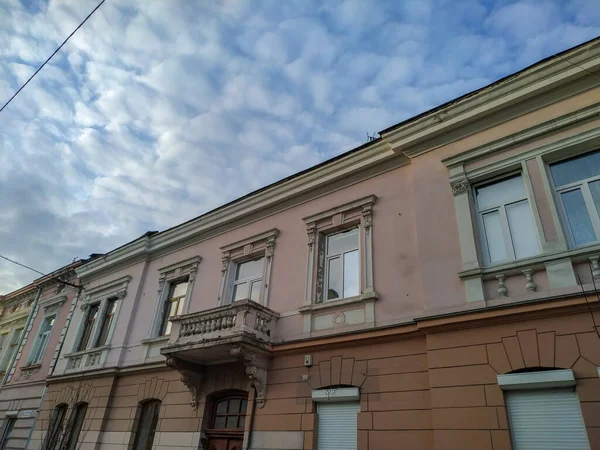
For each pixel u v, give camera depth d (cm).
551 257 684
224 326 966
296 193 1171
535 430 614
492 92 862
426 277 818
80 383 1431
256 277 1192
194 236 1420
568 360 616
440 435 667
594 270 646
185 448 1021
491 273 739
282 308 1038
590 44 767
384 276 905
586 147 753
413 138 956
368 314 881
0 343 2141
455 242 813
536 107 827
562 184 766
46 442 1371
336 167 1105
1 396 1798
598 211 711
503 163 819
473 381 677
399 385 773
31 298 2102
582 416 582
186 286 1374
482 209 834
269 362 976
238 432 971
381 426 757
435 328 750
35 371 1700
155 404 1198
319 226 1089
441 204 870
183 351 1002
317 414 859
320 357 901
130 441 1155
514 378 642
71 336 1630
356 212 1031
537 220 737
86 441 1254
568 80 793
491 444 620
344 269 1009
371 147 1044
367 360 834
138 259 1567
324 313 956
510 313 678
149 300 1423
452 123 905
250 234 1252
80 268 1778
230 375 1038
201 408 1049
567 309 639
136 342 1352
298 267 1071
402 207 954
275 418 898
